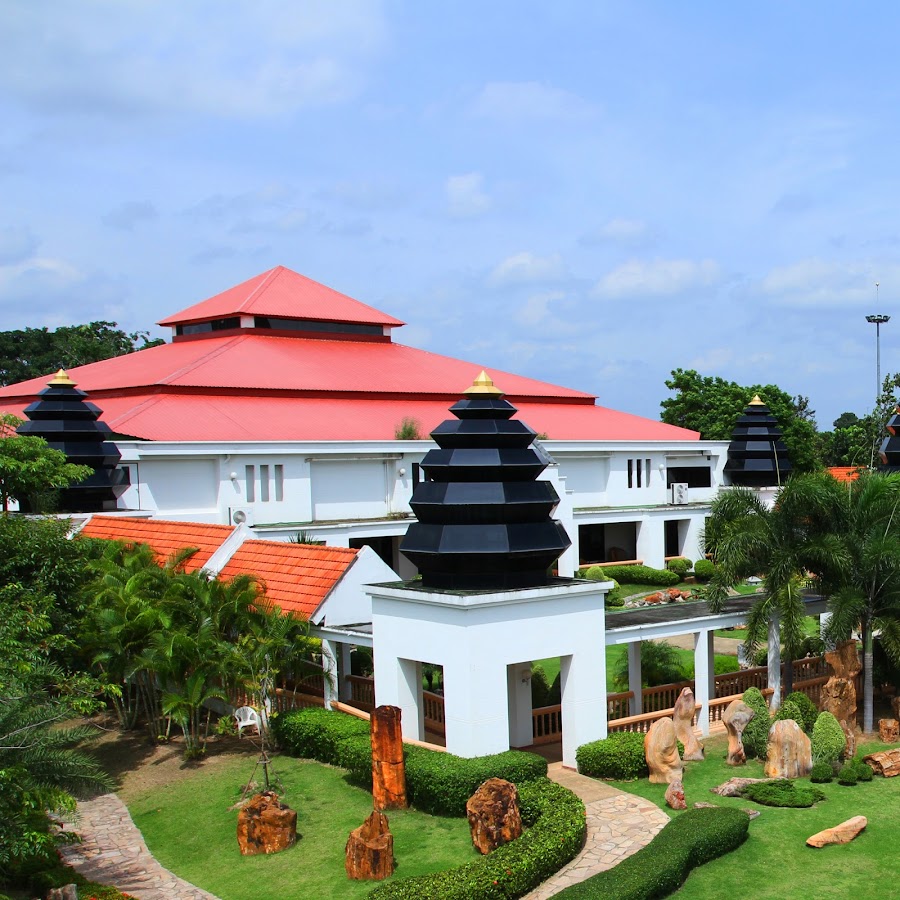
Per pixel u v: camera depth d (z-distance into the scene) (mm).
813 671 34969
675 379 92000
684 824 21094
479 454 25000
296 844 21328
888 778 25500
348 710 27953
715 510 31016
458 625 23938
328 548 30500
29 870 19266
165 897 19234
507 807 20422
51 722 19844
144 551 32062
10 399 62375
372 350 68875
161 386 54125
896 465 49750
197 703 26594
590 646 26234
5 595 25875
